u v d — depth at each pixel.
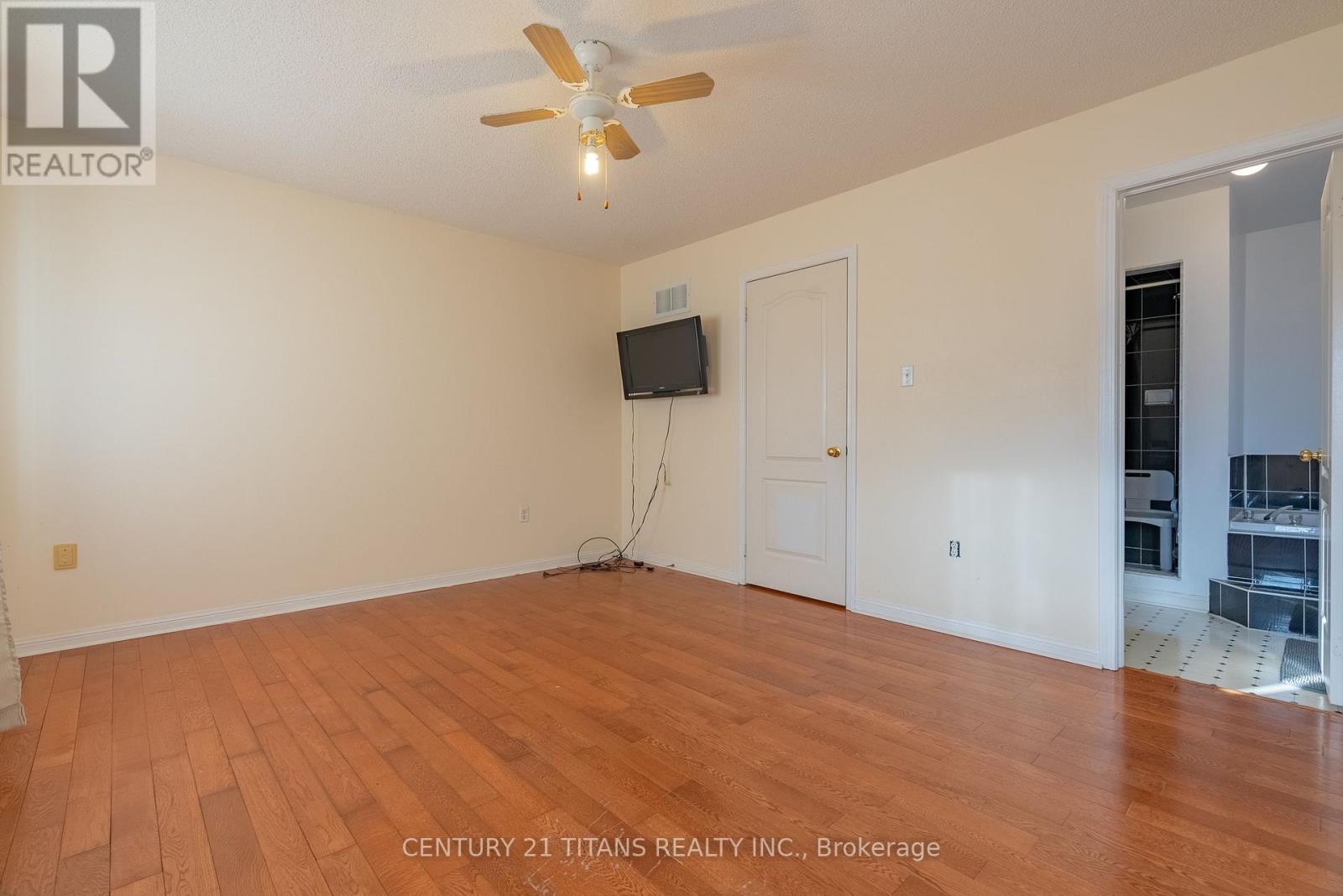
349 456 3.74
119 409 3.02
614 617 3.45
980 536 3.04
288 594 3.52
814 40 2.21
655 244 4.56
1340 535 2.23
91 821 1.64
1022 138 2.88
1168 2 2.01
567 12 2.04
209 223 3.25
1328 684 2.34
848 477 3.57
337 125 2.79
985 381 3.01
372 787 1.80
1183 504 3.80
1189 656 2.88
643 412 4.97
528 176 3.35
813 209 3.75
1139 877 1.44
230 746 2.03
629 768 1.91
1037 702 2.36
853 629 3.24
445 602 3.77
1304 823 1.62
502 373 4.41
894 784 1.82
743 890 1.40
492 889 1.41
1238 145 2.33
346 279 3.71
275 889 1.40
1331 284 2.24
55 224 2.87
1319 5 2.02
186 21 2.08
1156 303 4.11
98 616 2.98
